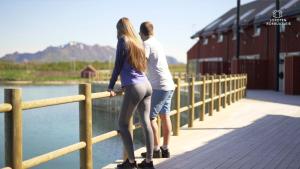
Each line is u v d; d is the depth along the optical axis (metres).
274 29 27.70
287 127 9.34
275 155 6.39
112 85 4.96
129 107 4.87
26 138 17.28
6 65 108.50
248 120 10.57
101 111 25.75
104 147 14.62
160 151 6.07
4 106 3.70
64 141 16.72
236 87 17.30
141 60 4.84
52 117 24.94
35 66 114.31
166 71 5.60
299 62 21.69
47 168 11.77
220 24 37.06
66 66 117.06
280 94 22.45
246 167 5.63
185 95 18.77
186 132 8.55
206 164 5.75
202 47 40.03
